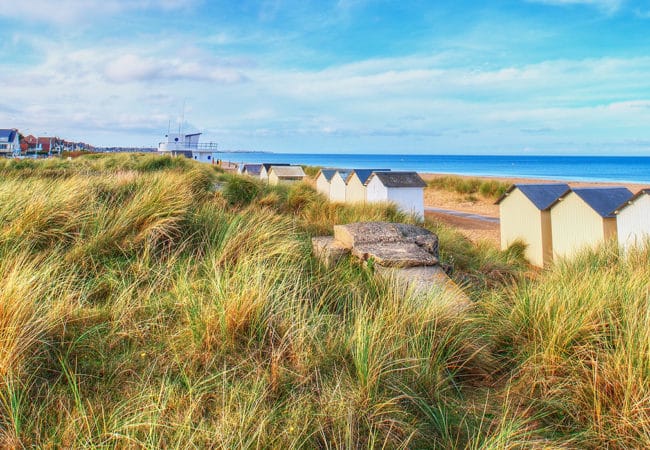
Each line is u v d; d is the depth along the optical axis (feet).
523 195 32.32
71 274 9.84
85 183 16.56
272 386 6.85
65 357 7.04
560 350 8.34
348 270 13.15
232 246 12.67
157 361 7.25
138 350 7.55
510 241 34.12
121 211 13.84
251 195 27.71
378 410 6.48
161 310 8.88
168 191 15.62
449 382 8.05
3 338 6.59
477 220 56.49
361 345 7.59
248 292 8.92
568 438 6.55
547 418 7.16
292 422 6.06
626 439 6.38
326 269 12.80
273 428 5.90
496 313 11.13
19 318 6.95
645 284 11.21
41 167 42.91
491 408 7.30
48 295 8.66
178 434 5.57
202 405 6.29
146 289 9.86
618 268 15.64
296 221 20.83
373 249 14.24
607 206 26.32
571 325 8.80
